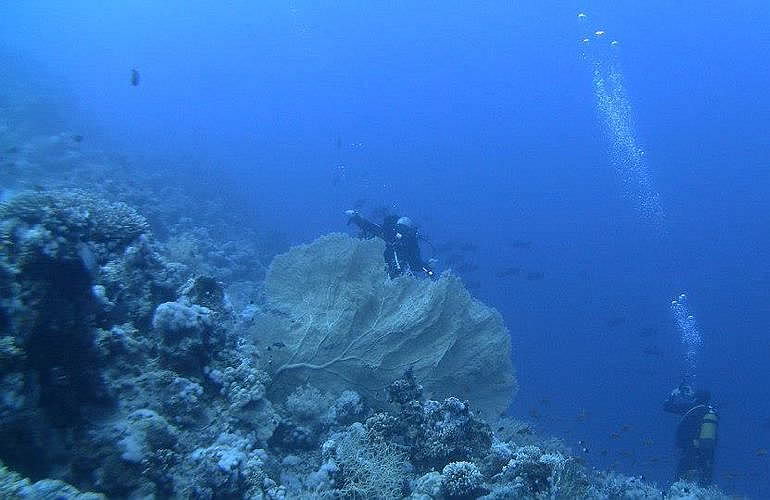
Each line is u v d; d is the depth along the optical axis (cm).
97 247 487
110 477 323
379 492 438
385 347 682
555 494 443
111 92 10969
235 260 1647
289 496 421
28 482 259
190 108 14750
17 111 3067
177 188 2530
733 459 3045
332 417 591
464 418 511
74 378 342
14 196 346
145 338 450
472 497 423
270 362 638
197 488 355
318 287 718
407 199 9894
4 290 294
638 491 717
